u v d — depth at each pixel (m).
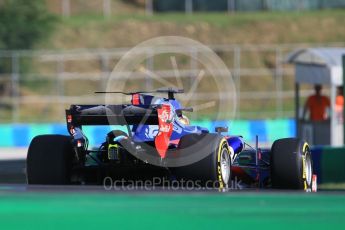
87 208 15.36
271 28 156.88
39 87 128.25
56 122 119.19
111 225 14.89
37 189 23.66
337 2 171.38
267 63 146.00
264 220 15.00
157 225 14.95
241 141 32.72
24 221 14.68
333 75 75.56
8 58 129.00
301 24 159.62
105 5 159.62
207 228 14.83
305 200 16.56
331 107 76.31
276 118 126.50
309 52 77.69
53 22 139.38
